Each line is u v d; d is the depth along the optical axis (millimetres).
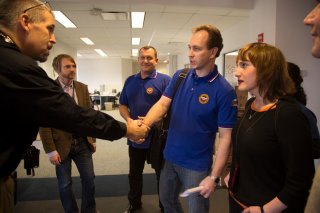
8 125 835
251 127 1060
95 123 997
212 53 1358
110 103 11281
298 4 3408
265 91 1061
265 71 1035
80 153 2154
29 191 2996
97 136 1025
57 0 3662
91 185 2205
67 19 4957
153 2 3803
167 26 5633
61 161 2023
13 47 855
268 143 982
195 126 1413
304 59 3467
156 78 2367
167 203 1624
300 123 930
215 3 3893
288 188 907
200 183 1367
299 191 887
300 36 3441
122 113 2426
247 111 1171
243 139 1081
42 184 3197
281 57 1064
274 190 994
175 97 1534
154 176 3463
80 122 950
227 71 5703
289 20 3410
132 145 2357
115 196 2877
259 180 1022
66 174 2104
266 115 1022
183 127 1453
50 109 869
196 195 1415
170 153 1518
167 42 8102
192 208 1448
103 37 7145
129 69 14328
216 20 4902
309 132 942
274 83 1047
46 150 1972
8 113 828
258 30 3812
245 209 1030
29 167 1846
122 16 4676
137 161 2404
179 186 1623
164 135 1669
